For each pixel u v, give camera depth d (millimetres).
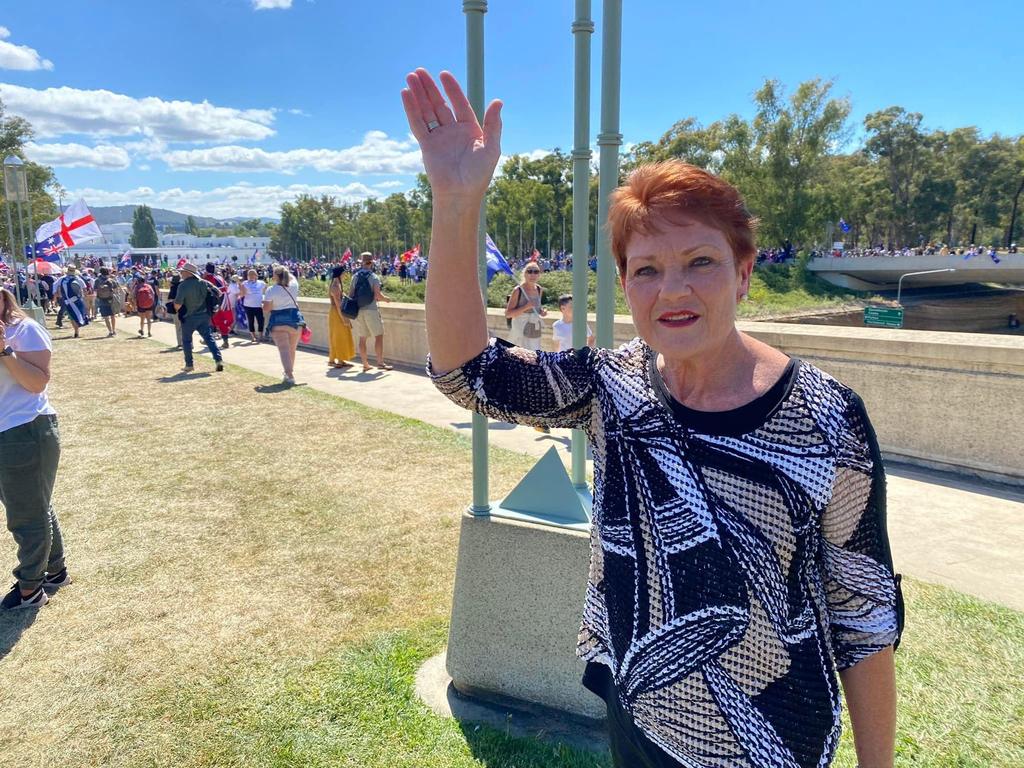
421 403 8391
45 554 3604
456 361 1209
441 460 6062
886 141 78438
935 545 4102
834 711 1063
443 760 2451
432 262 1191
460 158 1158
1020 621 3248
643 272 1066
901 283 51719
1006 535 4234
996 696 2725
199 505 5039
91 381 10070
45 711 2770
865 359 5770
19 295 22078
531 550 2625
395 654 3109
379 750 2512
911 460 5621
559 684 2648
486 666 2736
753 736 1027
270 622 3416
